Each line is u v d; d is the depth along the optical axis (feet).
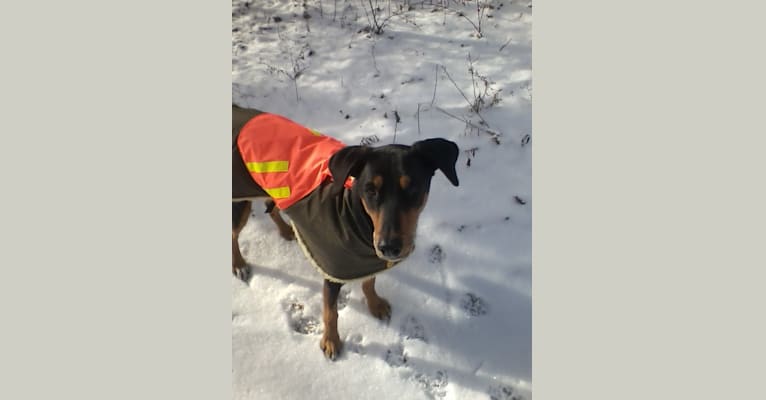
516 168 5.86
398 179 3.46
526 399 4.30
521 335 4.68
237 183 4.61
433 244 5.28
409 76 7.01
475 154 6.00
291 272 5.24
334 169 3.65
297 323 4.88
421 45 7.50
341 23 8.07
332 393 4.42
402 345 4.67
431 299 4.94
